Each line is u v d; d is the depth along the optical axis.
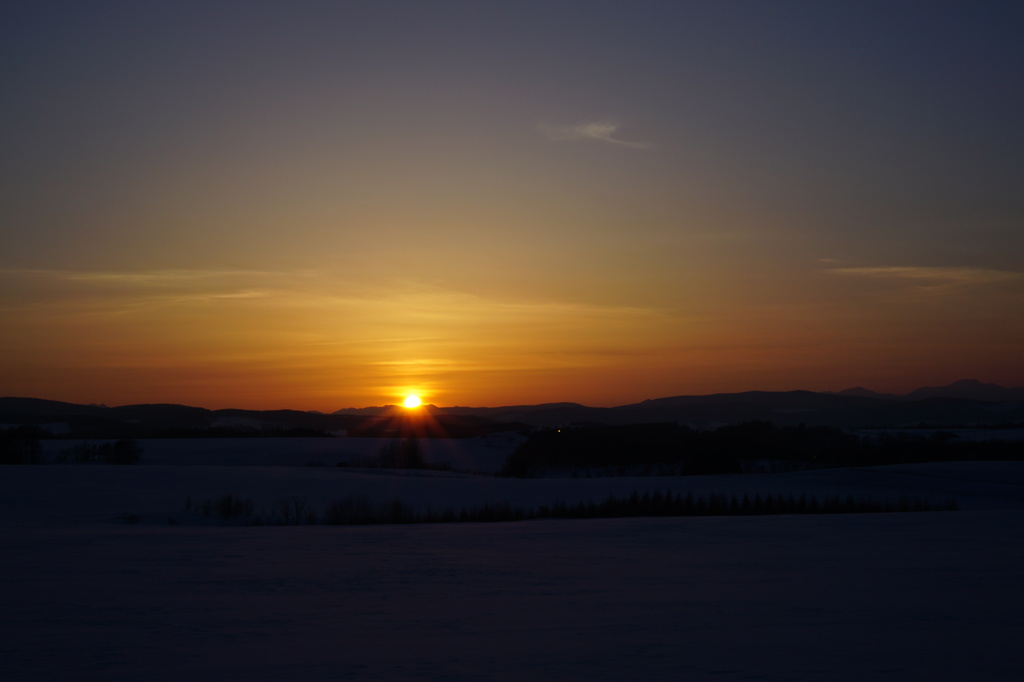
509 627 9.28
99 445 79.56
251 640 8.64
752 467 71.50
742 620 9.60
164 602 10.94
